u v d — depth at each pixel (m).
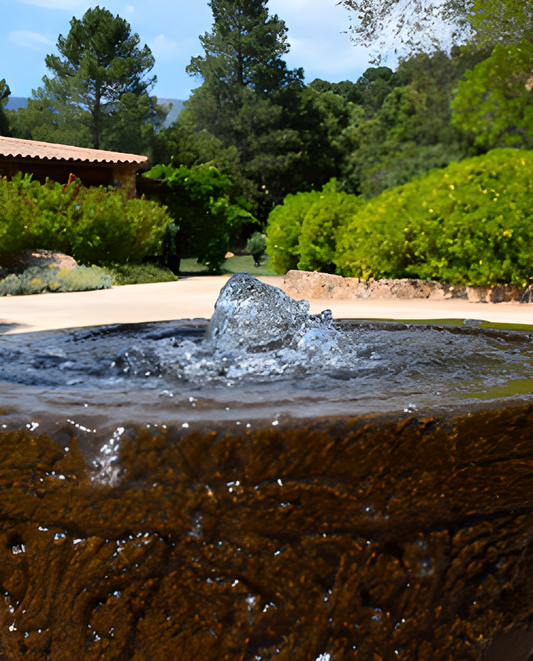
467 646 1.02
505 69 13.84
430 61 15.25
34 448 0.86
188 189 17.89
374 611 0.94
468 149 16.59
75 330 2.19
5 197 11.47
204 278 14.84
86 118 33.84
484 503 0.98
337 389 1.14
